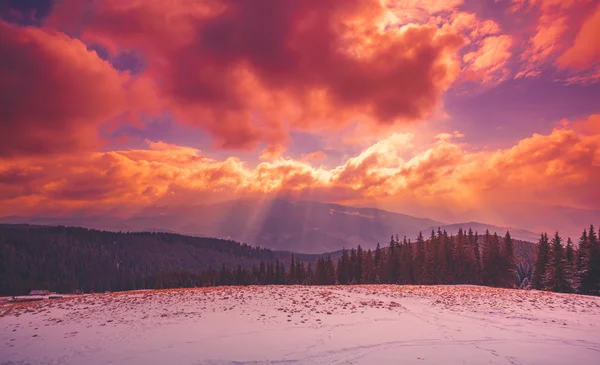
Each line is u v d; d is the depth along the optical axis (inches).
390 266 3412.9
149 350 730.2
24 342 810.2
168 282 5841.5
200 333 841.5
